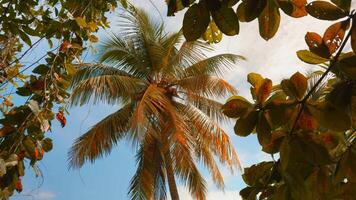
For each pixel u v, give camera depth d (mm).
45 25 3422
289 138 2045
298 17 1928
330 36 1926
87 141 16922
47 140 2928
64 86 3289
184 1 1929
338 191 2059
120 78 17125
